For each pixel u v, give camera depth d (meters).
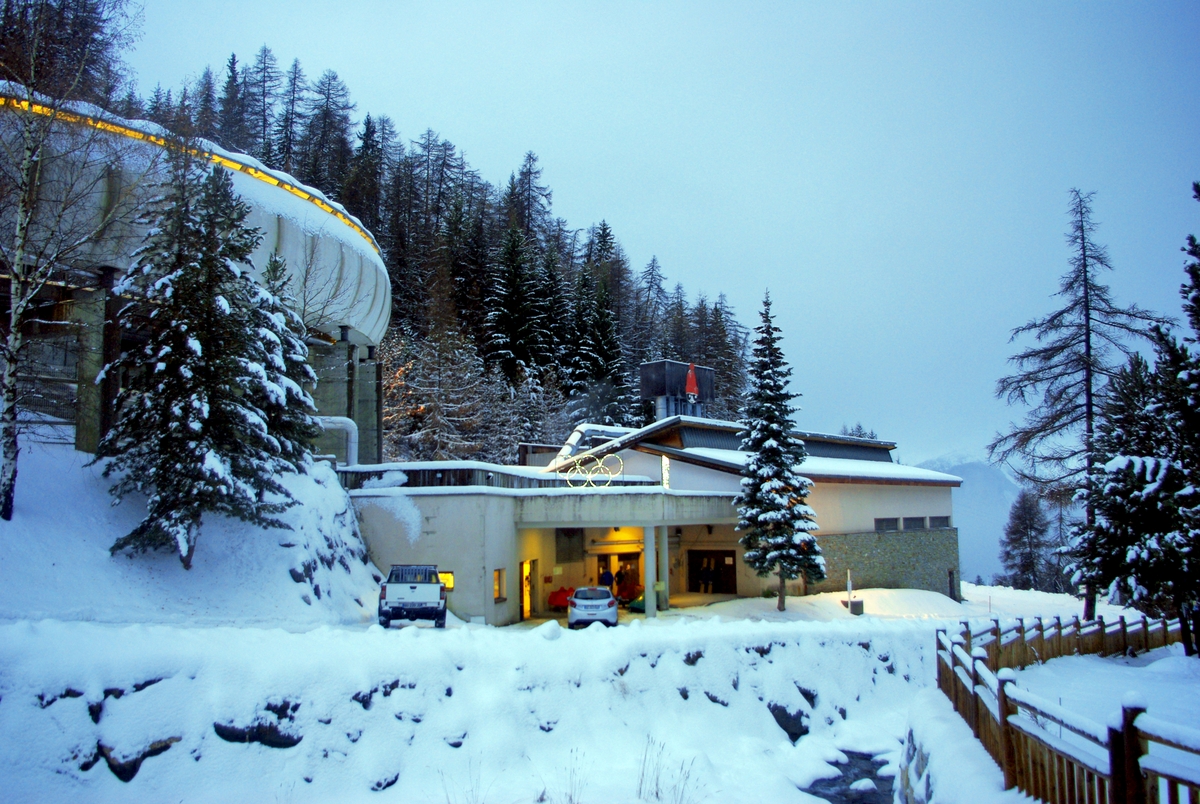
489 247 68.25
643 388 48.47
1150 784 5.11
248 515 17.31
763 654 14.45
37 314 20.56
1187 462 17.34
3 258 15.75
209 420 16.98
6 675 8.56
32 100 15.43
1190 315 17.59
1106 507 18.77
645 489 25.00
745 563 31.08
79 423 19.31
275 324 19.33
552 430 51.62
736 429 37.09
